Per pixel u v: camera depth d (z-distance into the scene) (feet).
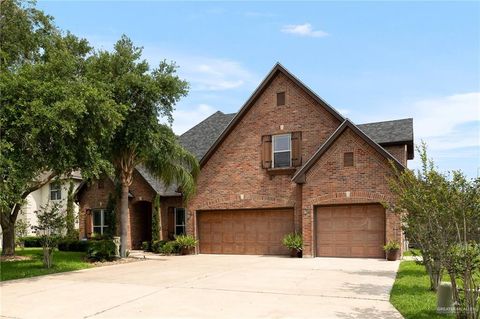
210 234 76.69
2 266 56.39
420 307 29.86
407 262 56.54
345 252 64.49
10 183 42.83
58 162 47.42
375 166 62.39
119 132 64.03
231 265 56.80
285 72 72.95
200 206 77.15
